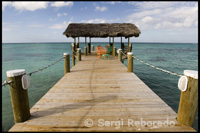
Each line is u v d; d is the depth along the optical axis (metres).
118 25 13.15
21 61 24.59
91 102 3.28
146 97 3.57
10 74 2.23
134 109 2.93
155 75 13.99
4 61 24.56
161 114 2.72
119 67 7.60
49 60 26.20
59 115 2.68
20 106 2.37
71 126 2.32
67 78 5.44
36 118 2.56
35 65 20.61
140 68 17.91
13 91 2.29
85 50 12.86
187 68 17.52
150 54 37.62
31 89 9.99
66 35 11.80
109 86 4.47
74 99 3.44
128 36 12.59
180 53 41.66
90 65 8.17
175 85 10.66
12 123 5.72
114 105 3.12
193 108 2.21
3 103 7.59
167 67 18.31
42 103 3.20
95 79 5.29
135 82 4.90
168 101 7.86
